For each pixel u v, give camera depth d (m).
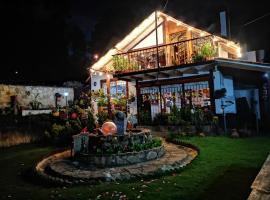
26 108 23.61
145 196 6.11
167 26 19.77
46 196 6.70
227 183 6.43
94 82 22.28
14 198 6.80
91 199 6.18
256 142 11.76
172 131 16.17
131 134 10.47
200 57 16.34
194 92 17.86
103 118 15.56
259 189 5.63
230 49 18.94
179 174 7.68
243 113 16.69
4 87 22.75
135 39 20.80
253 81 17.45
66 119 16.78
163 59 19.92
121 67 19.17
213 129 14.99
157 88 19.28
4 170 10.17
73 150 11.87
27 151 14.05
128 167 9.02
